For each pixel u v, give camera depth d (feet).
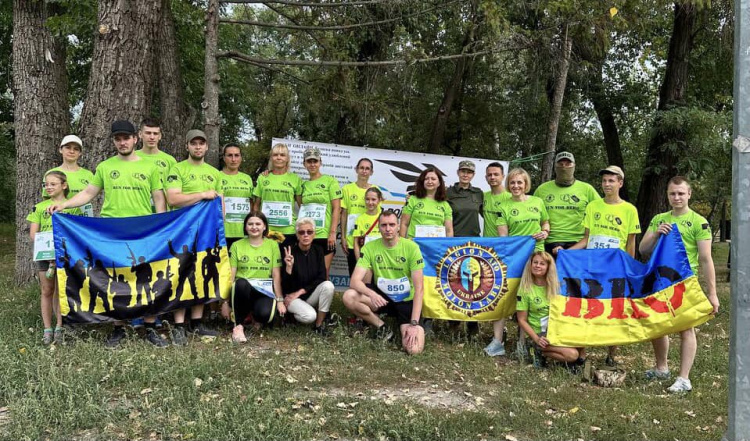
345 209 27.55
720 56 48.19
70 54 48.80
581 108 67.62
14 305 26.12
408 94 42.91
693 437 14.82
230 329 23.59
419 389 17.67
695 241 19.29
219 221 22.70
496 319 23.00
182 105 35.96
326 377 18.17
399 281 23.02
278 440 13.42
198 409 14.58
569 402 16.97
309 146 31.78
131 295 21.07
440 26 50.16
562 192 24.39
